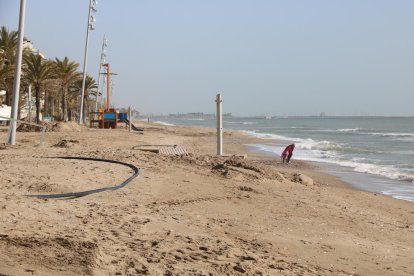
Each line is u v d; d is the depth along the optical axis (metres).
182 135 57.69
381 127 131.38
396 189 16.94
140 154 15.97
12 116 19.12
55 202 7.55
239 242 6.38
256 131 94.94
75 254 4.32
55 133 33.56
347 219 9.56
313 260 6.04
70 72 59.00
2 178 9.30
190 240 5.96
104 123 54.75
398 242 8.07
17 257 3.99
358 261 6.33
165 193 9.59
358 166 25.00
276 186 12.89
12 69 41.78
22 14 18.77
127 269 4.32
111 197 8.59
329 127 132.50
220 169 13.59
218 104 18.27
